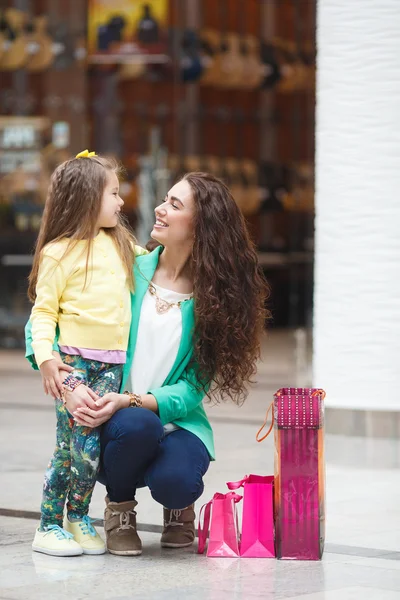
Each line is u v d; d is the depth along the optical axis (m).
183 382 5.34
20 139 17.45
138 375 5.33
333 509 6.52
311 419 5.25
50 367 5.11
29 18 17.45
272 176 22.58
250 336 5.41
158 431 5.09
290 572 5.02
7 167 17.36
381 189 8.86
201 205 5.35
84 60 17.38
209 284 5.30
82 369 5.18
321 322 9.22
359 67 8.87
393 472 7.73
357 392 9.12
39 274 5.24
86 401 5.04
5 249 17.14
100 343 5.18
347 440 8.97
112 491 5.32
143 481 5.35
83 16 17.31
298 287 16.86
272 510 5.37
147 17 16.56
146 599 4.52
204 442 5.36
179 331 5.35
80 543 5.33
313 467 5.25
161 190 18.67
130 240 5.48
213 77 19.91
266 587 4.74
